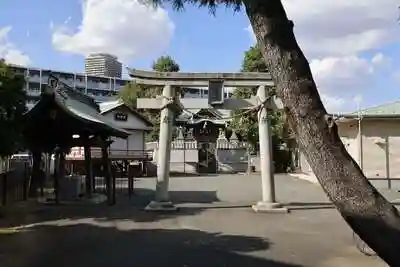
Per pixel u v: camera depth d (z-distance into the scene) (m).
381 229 3.09
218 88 16.81
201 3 4.84
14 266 8.44
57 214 15.12
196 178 31.89
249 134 38.06
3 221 13.44
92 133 19.34
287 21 3.43
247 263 8.80
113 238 11.18
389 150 24.53
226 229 12.56
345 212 3.19
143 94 42.00
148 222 13.71
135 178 32.44
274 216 14.90
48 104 17.08
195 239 11.13
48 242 10.66
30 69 62.78
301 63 3.35
